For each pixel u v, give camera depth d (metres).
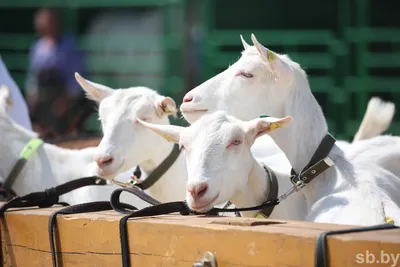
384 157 9.09
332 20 22.64
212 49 22.86
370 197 7.75
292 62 8.62
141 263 5.89
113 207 6.66
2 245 7.00
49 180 10.34
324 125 8.52
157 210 6.38
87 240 6.26
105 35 24.33
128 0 23.58
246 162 7.39
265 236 5.18
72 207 6.59
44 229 6.57
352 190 7.99
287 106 8.46
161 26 23.78
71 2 24.09
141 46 23.91
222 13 23.31
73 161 10.55
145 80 23.95
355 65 22.27
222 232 5.40
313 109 8.52
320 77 22.67
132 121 9.38
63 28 24.17
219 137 7.17
